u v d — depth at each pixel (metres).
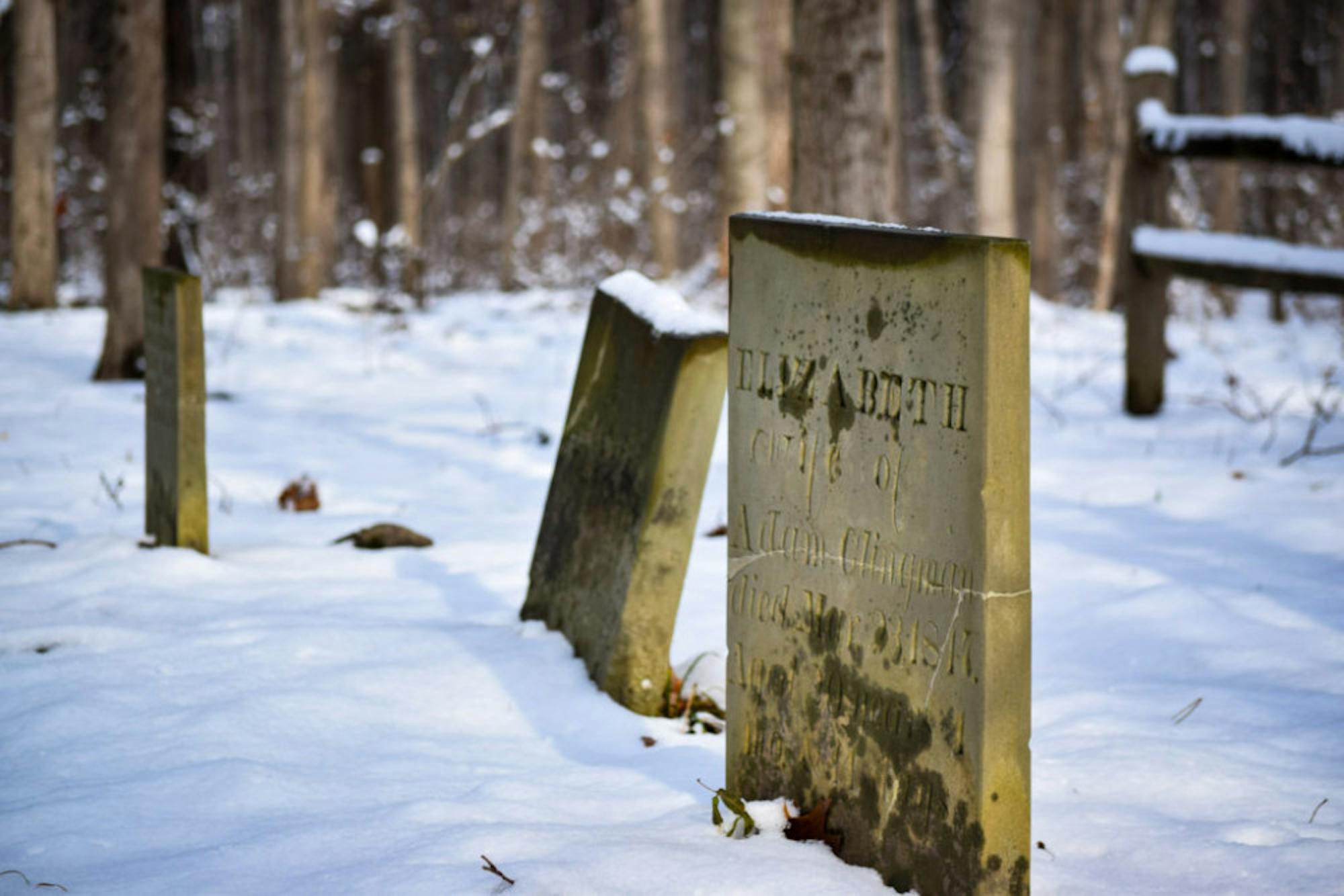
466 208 30.28
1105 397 10.66
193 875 2.90
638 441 4.16
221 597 5.18
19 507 6.98
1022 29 23.30
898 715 2.83
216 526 6.64
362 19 27.34
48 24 17.33
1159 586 5.28
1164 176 9.32
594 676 4.22
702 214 29.02
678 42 32.62
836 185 9.29
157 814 3.25
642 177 30.78
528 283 23.69
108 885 2.85
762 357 3.15
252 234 27.33
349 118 33.97
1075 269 27.58
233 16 39.09
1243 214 25.50
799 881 2.81
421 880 2.80
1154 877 2.95
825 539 3.01
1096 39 27.97
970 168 27.48
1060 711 4.09
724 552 6.09
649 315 4.23
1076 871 2.98
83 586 5.21
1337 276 8.01
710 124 31.27
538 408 10.91
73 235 25.69
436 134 39.62
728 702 3.33
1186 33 35.34
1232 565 5.62
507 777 3.50
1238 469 7.64
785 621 3.14
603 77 39.12
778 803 3.16
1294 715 3.98
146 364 5.94
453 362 13.87
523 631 4.63
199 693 4.06
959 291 2.62
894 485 2.81
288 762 3.60
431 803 3.27
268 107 40.16
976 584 2.63
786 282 3.06
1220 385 11.21
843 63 9.22
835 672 3.00
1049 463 8.06
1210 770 3.54
